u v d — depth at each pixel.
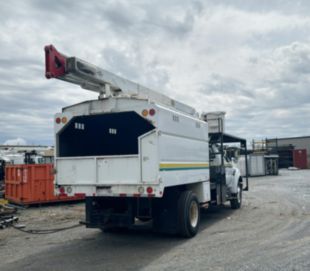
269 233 8.34
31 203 13.85
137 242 7.71
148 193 6.92
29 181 13.91
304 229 8.77
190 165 8.55
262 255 6.38
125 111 7.32
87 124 8.74
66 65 7.06
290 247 6.95
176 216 7.90
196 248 7.03
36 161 22.94
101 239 8.08
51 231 9.14
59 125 8.02
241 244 7.28
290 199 15.62
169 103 10.17
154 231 8.43
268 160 41.84
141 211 7.80
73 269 5.79
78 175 7.70
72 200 15.48
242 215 11.24
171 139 7.52
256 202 14.66
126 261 6.20
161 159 6.99
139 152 7.02
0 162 21.23
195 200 8.50
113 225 7.70
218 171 11.08
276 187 22.72
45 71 6.75
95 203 8.02
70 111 7.95
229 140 13.22
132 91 8.88
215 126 11.55
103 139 9.34
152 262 6.10
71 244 7.63
